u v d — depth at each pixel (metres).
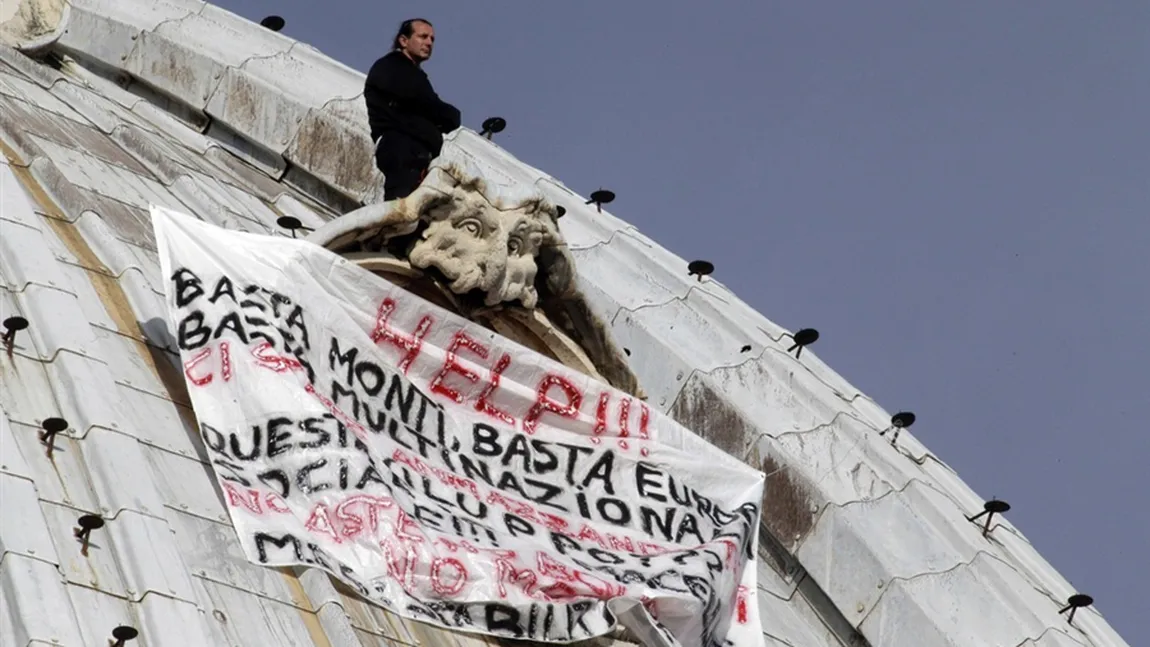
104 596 23.50
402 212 29.77
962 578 32.78
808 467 33.81
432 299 30.12
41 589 22.80
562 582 27.22
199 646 23.36
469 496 28.09
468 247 29.97
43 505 24.50
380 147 32.19
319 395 27.78
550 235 30.59
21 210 30.05
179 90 41.75
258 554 25.48
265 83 40.91
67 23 41.91
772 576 33.69
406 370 28.94
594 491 29.20
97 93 40.94
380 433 28.16
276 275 28.52
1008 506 34.34
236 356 27.48
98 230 31.12
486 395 29.31
